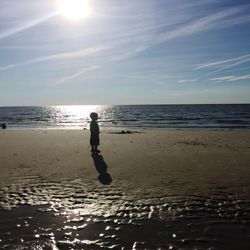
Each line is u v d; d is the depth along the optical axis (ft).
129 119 227.40
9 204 25.12
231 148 53.93
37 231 19.79
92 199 25.99
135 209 23.47
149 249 17.22
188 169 36.58
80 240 18.44
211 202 24.77
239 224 20.45
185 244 17.74
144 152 49.75
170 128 133.59
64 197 26.68
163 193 27.27
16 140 70.69
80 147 56.80
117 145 59.06
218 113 311.27
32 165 40.09
